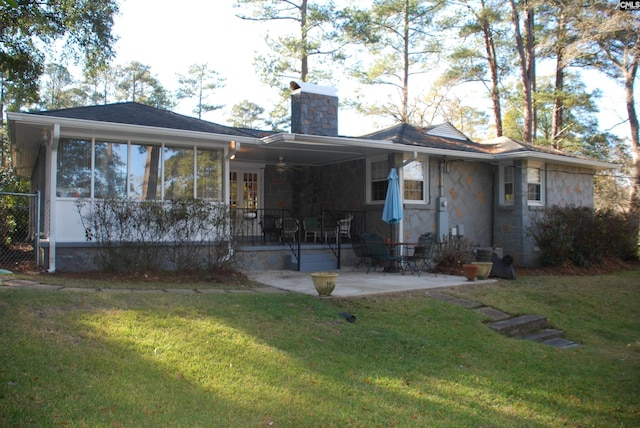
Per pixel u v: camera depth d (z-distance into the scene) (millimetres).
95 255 9031
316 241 13695
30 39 15383
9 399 3707
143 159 9922
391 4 24266
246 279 9312
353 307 7535
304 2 21797
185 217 9234
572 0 20391
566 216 13078
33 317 5305
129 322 5547
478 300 8953
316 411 4238
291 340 5766
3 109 28281
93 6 16234
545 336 8000
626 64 21312
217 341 5398
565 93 23406
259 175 15164
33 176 15516
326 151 12367
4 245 11070
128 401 3971
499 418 4664
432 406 4680
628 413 5176
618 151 25375
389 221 11391
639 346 7898
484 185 14086
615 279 12117
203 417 3910
